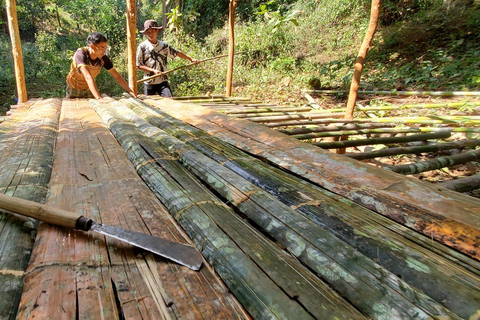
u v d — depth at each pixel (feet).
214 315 2.90
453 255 3.59
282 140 7.73
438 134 10.19
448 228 4.00
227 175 5.63
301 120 12.69
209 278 3.38
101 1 39.99
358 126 11.16
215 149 7.32
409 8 29.94
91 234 4.02
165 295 3.10
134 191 5.16
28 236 4.03
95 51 13.91
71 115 11.45
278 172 6.04
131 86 16.66
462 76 20.34
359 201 4.92
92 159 6.71
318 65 28.07
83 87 15.93
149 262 3.57
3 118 11.68
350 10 34.58
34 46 39.14
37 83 28.66
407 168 7.64
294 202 4.87
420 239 3.90
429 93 17.67
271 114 12.94
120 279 3.28
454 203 4.54
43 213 3.98
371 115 17.19
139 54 18.25
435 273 3.23
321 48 32.14
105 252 3.70
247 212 4.61
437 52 24.07
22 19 47.24
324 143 9.11
